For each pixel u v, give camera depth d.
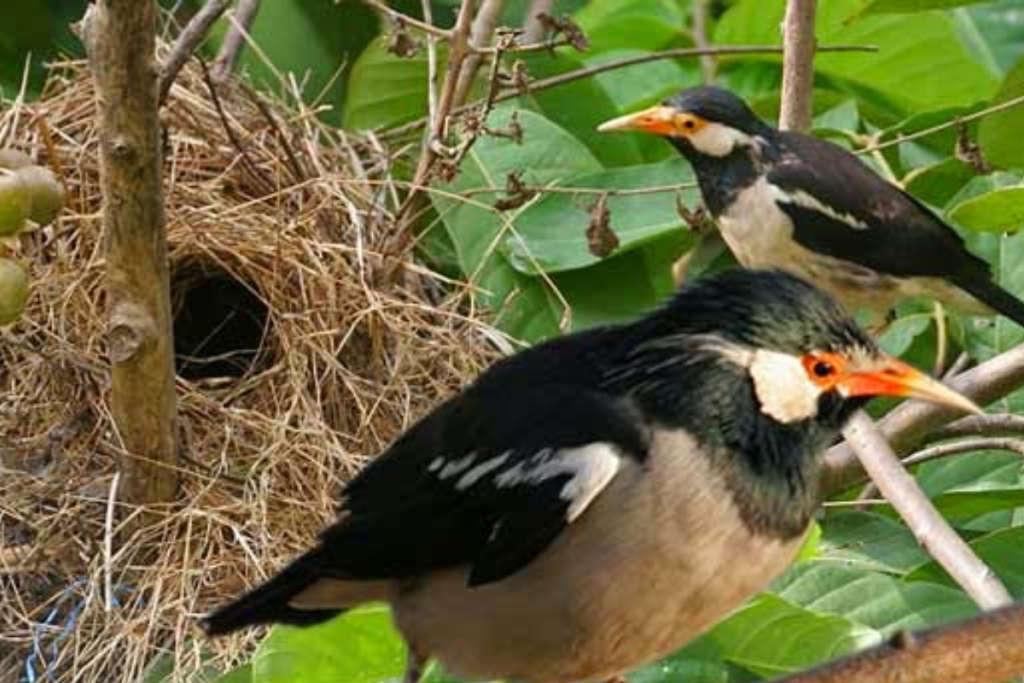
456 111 12.38
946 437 11.68
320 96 13.22
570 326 12.44
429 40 12.44
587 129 13.89
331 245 12.29
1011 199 10.91
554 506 8.14
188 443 11.84
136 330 10.84
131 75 10.01
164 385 11.12
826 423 8.24
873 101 14.68
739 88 15.20
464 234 12.65
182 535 11.46
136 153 10.23
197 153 12.68
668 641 8.34
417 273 12.49
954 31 14.29
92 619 11.27
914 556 10.97
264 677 9.45
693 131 13.28
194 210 12.42
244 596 8.80
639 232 12.49
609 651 8.34
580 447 8.17
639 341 8.34
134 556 11.41
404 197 13.09
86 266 12.08
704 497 8.08
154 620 11.18
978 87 14.48
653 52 14.38
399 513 8.59
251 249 12.34
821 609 10.42
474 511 8.42
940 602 10.39
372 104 13.29
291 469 11.77
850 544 11.03
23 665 11.38
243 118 12.93
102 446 11.82
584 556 8.16
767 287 8.26
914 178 13.70
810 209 13.15
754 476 8.14
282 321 12.20
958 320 13.39
